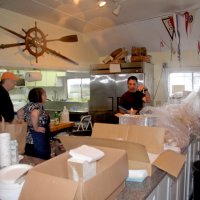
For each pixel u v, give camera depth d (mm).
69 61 4527
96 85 4910
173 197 1835
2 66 3434
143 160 1368
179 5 3305
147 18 3854
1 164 1338
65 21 3994
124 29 4320
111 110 4688
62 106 6273
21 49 3629
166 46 4402
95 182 861
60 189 799
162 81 4652
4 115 2910
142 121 1958
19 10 3443
